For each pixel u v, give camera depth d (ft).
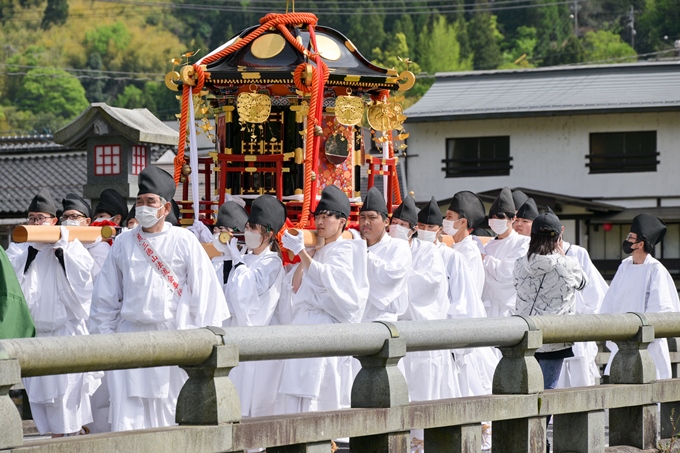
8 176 101.96
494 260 39.52
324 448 21.34
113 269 27.45
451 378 33.27
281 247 29.71
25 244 34.71
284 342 20.61
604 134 114.62
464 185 117.29
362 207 31.22
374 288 30.40
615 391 29.27
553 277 30.73
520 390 26.25
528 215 40.68
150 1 319.06
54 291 32.50
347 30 288.92
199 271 27.35
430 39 293.02
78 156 104.17
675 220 111.96
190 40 311.47
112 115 49.01
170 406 27.37
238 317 28.91
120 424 26.43
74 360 17.16
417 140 118.52
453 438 24.56
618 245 114.01
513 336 25.91
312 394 28.17
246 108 31.68
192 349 19.03
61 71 281.54
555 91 118.62
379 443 22.91
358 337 22.08
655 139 113.19
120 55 304.09
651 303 39.55
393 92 35.27
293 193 32.96
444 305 33.09
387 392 22.67
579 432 28.58
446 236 37.76
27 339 16.70
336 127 33.35
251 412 28.96
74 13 314.76
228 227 30.25
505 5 317.83
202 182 37.09
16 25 311.47
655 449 31.22
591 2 325.01
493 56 298.35
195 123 34.63
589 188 114.42
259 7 287.28
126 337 18.02
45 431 32.04
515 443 26.55
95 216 37.14
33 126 266.16
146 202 26.68
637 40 297.33
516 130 115.96
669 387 31.53
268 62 32.14
